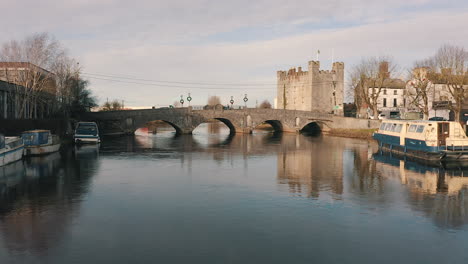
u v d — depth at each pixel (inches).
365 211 719.7
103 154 1592.0
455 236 586.2
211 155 1603.1
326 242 560.1
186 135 3034.0
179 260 494.9
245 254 515.5
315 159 1481.3
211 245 545.3
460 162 1359.5
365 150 1845.5
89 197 813.2
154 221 651.5
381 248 539.2
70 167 1214.9
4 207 728.3
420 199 812.0
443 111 2709.2
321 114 3545.8
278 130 3912.4
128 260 493.0
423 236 586.2
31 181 978.7
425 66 2775.6
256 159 1476.4
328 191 888.3
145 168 1219.9
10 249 522.9
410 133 1514.5
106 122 2800.2
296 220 661.3
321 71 4084.6
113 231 599.5
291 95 4505.4
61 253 511.8
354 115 4421.8
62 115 2322.8
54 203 760.3
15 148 1304.1
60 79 2236.7
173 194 848.9
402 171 1178.6
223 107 3390.7
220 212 707.4
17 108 1920.5
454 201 794.2
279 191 885.2
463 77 2174.0
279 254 517.3
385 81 4168.3
